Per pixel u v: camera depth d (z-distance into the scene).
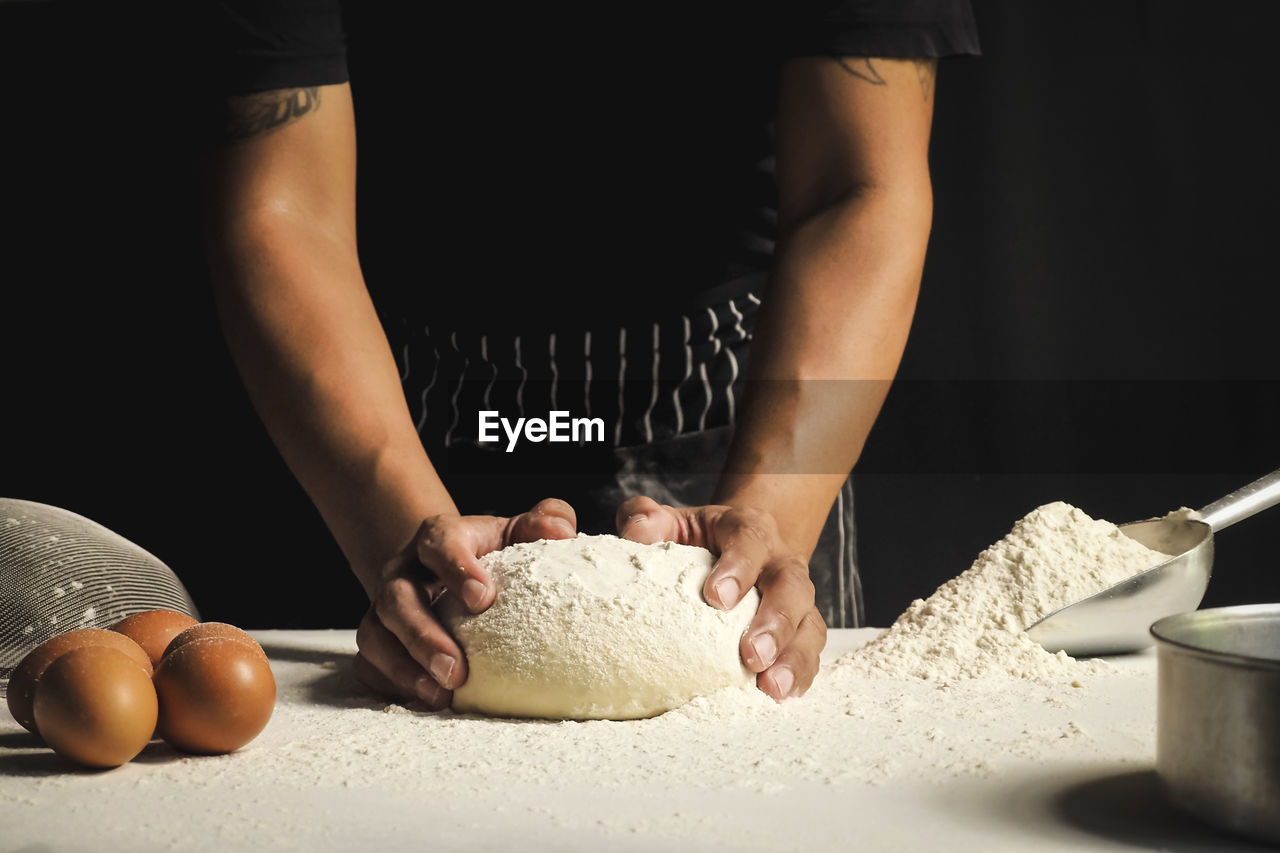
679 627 0.87
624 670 0.85
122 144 2.67
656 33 1.48
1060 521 1.13
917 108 1.40
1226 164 2.54
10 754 0.77
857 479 2.67
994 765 0.70
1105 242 2.59
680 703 0.86
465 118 1.54
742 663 0.88
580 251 1.53
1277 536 2.58
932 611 1.09
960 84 2.58
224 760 0.74
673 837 0.58
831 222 1.33
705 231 1.51
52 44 2.61
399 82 1.56
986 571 1.11
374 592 1.15
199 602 2.60
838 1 1.35
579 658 0.85
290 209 1.37
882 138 1.36
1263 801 0.52
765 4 1.45
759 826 0.59
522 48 1.51
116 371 2.74
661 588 0.89
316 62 1.39
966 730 0.80
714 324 1.51
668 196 1.51
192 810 0.63
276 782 0.69
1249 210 2.54
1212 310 2.58
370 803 0.64
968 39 1.40
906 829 0.58
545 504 1.03
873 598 2.66
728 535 0.98
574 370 1.54
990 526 2.65
